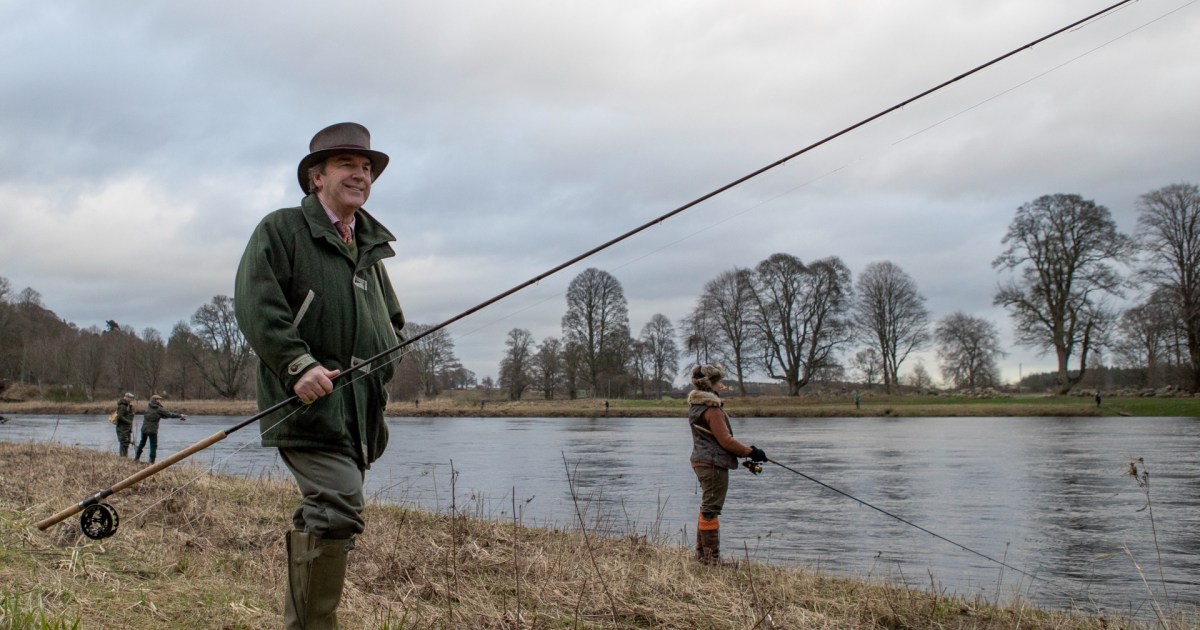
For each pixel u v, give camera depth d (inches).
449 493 552.4
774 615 190.2
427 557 225.6
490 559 228.5
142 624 142.8
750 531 422.9
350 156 129.3
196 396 3218.5
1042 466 758.5
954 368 3063.5
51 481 321.4
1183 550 372.8
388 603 174.2
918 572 323.0
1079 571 329.1
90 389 2871.6
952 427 1534.2
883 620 207.8
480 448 1081.4
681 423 1955.0
